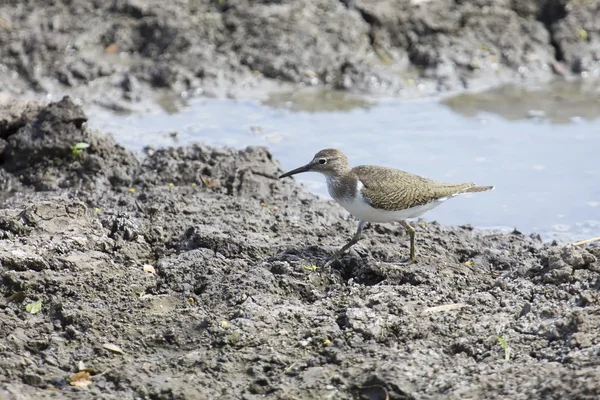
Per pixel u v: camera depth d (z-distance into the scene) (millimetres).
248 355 9688
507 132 17375
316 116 18219
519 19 21688
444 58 20453
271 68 19844
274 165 14984
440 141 16906
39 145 14734
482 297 10641
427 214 14375
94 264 11305
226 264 11602
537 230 13711
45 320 10328
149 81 19203
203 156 15242
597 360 8898
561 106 18812
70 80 18844
